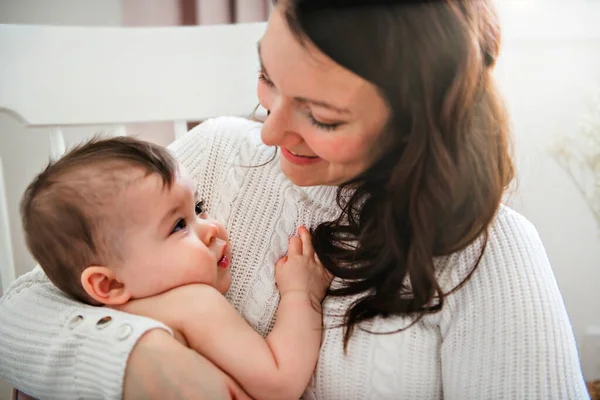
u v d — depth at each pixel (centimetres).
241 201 65
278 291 59
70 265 57
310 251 60
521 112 55
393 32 40
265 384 51
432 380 54
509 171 51
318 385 55
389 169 48
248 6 63
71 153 60
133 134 71
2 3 63
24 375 52
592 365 59
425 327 54
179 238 58
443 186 46
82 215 56
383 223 52
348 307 55
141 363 47
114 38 65
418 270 50
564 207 57
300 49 40
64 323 52
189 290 56
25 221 58
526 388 47
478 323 51
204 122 71
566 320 50
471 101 44
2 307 59
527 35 53
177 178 60
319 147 46
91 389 48
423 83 42
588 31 53
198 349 53
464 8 42
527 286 49
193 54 66
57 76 65
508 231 52
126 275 57
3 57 64
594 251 57
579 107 54
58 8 64
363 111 43
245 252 63
